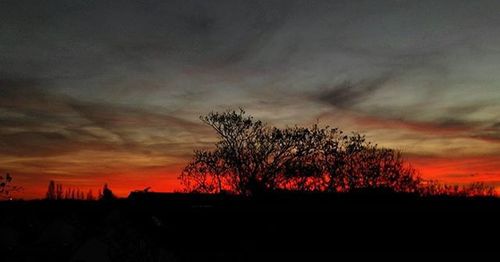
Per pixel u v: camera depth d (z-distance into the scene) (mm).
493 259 16281
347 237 17688
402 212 17516
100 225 15836
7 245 17188
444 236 17000
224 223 18984
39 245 17297
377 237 17453
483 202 17734
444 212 17234
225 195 22078
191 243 18625
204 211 19203
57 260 15367
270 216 18656
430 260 16766
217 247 18500
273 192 21000
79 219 20203
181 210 19531
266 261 17859
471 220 17047
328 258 17500
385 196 19938
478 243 16750
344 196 20078
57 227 18094
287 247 18031
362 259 17281
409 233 17281
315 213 18188
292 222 18344
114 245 14086
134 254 14141
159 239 16938
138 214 19781
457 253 16672
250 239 18438
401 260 16953
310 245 17891
